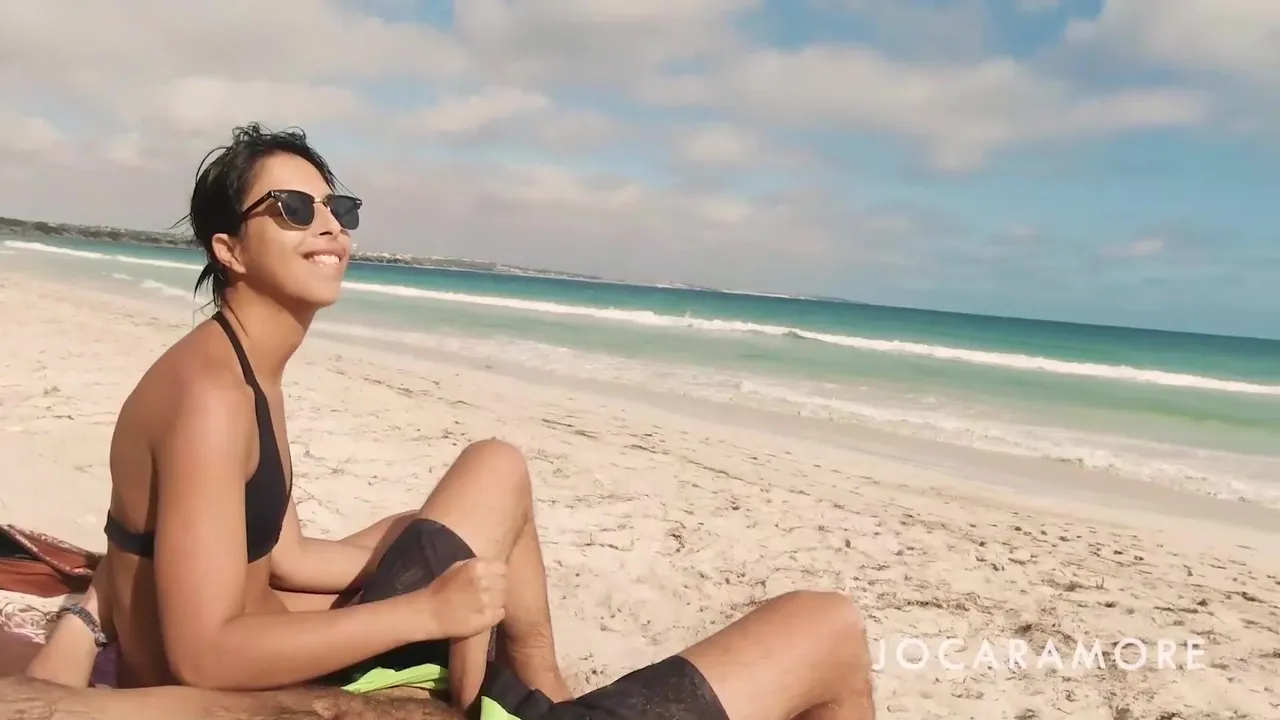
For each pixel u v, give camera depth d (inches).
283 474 83.7
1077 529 291.6
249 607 83.9
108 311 725.9
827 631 76.4
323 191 81.7
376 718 70.4
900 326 1857.8
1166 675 177.2
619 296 2657.5
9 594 113.0
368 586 84.9
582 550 219.0
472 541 87.6
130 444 77.0
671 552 223.6
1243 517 325.7
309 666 70.7
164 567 70.1
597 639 169.5
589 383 546.9
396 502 232.5
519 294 2133.4
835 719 79.0
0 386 311.4
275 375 84.9
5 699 62.4
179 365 75.7
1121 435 493.7
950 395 614.2
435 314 1052.5
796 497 292.7
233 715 65.7
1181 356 1338.6
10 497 197.0
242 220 79.2
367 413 358.0
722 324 1225.4
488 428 354.3
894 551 244.4
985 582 225.9
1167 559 261.0
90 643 87.1
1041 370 890.1
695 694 70.1
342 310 1029.8
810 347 930.1
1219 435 508.7
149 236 4658.0
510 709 72.4
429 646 84.6
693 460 338.3
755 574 213.3
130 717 62.8
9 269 1326.3
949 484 346.9
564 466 303.4
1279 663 185.6
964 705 160.6
